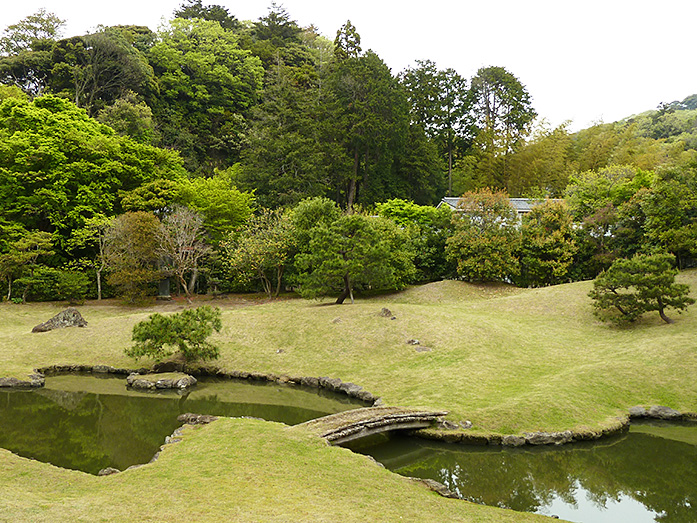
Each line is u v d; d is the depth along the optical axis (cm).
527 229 3372
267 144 4584
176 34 6556
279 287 3531
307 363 2127
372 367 2011
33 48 5409
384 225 3422
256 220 3597
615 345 2114
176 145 5500
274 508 777
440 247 3638
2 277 3041
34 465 1012
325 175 4900
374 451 1283
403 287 3403
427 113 6406
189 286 3819
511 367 1914
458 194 6112
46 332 2472
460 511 845
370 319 2428
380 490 909
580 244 3359
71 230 3503
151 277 3112
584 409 1507
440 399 1584
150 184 3562
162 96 5941
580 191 4000
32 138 3388
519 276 3512
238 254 3253
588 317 2509
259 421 1327
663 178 2950
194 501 800
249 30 8150
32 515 712
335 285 2872
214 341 2366
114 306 3120
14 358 2177
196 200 3666
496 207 3316
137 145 3800
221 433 1204
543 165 5456
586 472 1167
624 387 1695
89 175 3559
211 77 6222
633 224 3244
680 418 1534
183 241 3178
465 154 6750
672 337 2023
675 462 1227
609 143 5366
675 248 2811
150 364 2170
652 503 1017
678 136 7450
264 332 2442
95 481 927
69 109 3947
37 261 3450
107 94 5484
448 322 2361
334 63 6000
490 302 2888
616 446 1330
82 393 1852
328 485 908
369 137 5119
